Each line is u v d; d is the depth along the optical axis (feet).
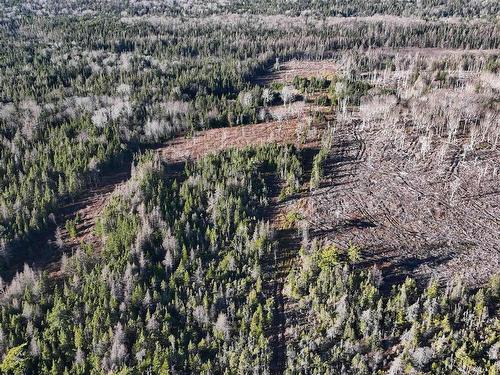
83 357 299.79
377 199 420.77
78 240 414.82
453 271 343.26
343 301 306.96
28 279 356.79
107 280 339.57
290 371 285.02
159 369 287.28
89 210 451.94
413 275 342.03
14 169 485.97
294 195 431.84
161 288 336.90
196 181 438.40
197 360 290.76
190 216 402.72
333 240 377.50
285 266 361.30
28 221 427.74
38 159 492.54
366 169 460.55
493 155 471.21
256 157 465.88
